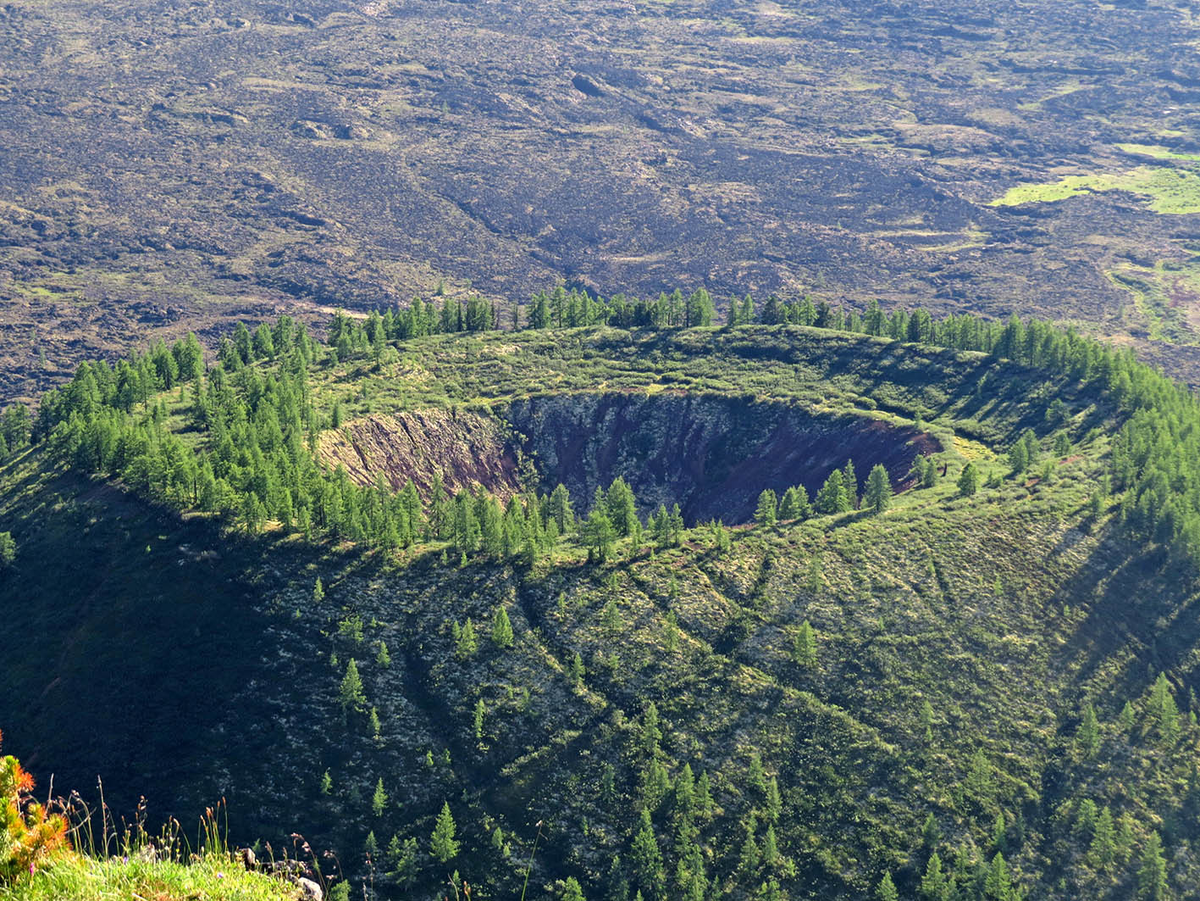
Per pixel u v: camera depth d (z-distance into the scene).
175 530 171.88
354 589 164.38
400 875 130.38
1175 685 168.88
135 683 150.12
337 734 145.38
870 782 146.75
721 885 134.25
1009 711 159.12
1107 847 141.88
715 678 157.38
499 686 153.38
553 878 133.00
